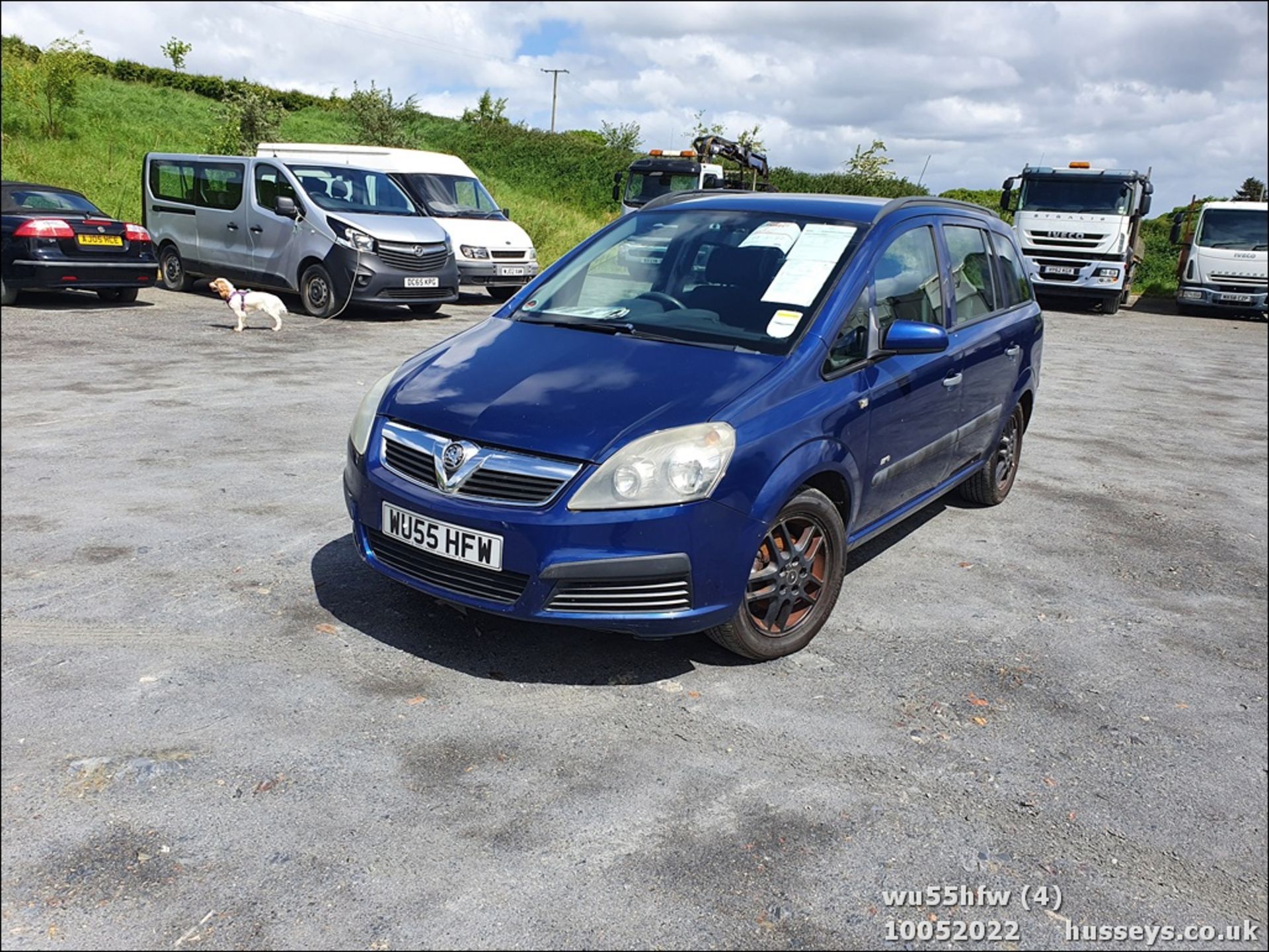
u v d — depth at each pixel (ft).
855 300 13.56
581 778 9.63
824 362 12.76
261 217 43.80
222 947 7.25
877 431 13.53
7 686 10.56
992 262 18.62
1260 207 72.69
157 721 10.11
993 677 12.50
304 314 42.98
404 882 8.02
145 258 41.39
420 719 10.51
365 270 41.14
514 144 127.03
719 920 7.84
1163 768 10.62
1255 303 71.77
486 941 7.45
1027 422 20.65
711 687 11.68
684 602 11.16
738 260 14.35
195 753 9.59
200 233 46.88
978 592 15.47
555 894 8.00
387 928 7.52
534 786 9.45
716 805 9.35
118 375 27.25
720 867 8.47
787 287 13.66
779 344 12.77
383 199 45.57
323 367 30.53
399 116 96.94
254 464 19.26
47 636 11.74
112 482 17.62
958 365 15.90
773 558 12.09
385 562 12.13
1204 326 67.82
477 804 9.11
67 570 13.66
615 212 118.32
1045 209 70.49
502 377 12.34
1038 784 10.14
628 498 10.68
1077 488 22.36
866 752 10.49
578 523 10.62
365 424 12.41
